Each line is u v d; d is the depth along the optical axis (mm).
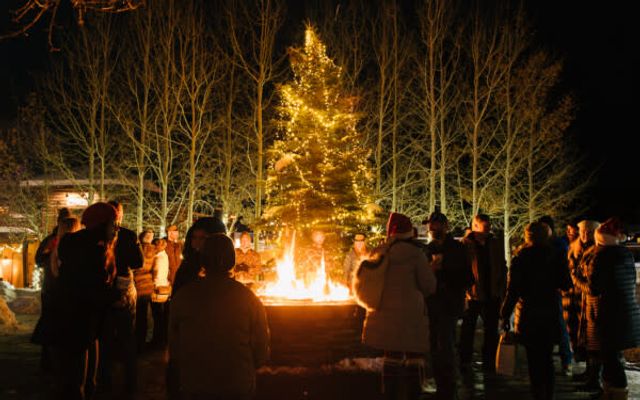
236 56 22203
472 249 8789
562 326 8609
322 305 7781
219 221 5984
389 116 25875
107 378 7207
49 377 8180
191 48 21906
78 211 26234
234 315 3775
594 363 7402
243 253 10383
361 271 5770
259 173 21094
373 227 14141
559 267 6223
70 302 5523
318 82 13609
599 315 6676
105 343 7070
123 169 25125
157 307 10633
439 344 7234
